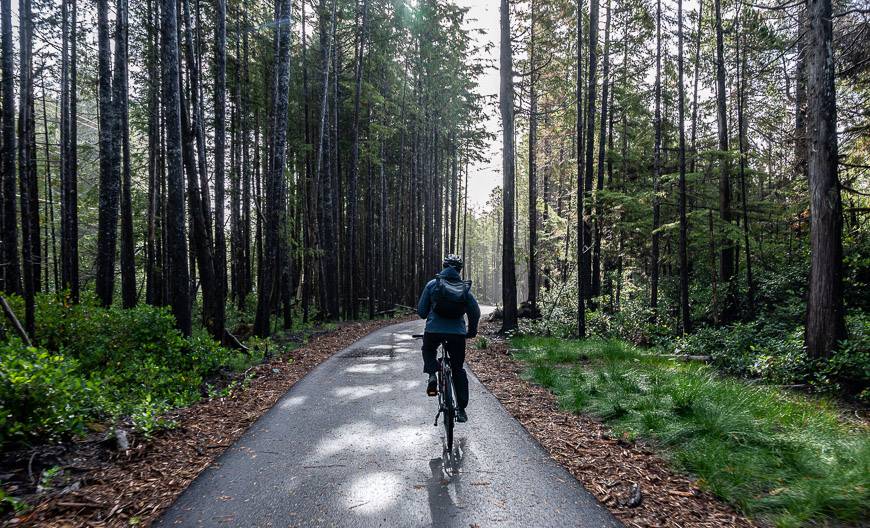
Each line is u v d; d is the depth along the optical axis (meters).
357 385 7.58
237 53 18.80
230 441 4.90
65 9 16.48
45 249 21.77
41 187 23.69
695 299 15.80
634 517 3.30
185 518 3.24
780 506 3.41
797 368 8.59
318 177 20.05
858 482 3.52
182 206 9.32
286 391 7.21
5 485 3.56
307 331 16.97
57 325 8.27
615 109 18.89
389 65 26.22
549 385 7.51
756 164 18.95
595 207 14.99
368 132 25.00
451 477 3.96
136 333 8.19
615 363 8.52
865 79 10.47
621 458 4.43
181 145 9.94
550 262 21.38
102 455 4.30
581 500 3.55
